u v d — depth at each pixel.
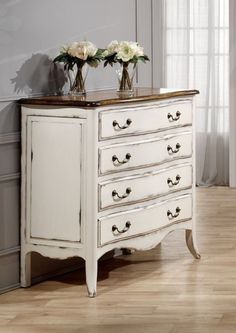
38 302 4.47
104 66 5.06
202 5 8.23
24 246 4.73
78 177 4.52
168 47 8.28
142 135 4.83
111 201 4.62
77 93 4.88
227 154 8.30
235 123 8.10
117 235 4.70
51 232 4.63
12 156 4.65
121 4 5.63
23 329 4.02
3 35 4.56
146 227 4.91
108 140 4.57
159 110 4.96
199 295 4.58
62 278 4.98
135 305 4.40
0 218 4.60
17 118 4.66
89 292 4.55
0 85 4.54
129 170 4.75
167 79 8.30
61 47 4.86
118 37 5.62
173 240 5.99
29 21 4.75
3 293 4.65
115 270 5.15
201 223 6.54
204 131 8.28
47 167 4.61
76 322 4.12
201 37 8.27
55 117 4.55
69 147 4.53
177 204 5.20
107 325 4.07
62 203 4.58
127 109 4.69
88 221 4.52
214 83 8.27
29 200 4.68
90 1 5.30
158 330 3.99
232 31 8.02
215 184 8.32
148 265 5.27
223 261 5.36
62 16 5.03
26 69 4.74
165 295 4.58
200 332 3.96
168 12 8.26
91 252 4.53
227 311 4.29
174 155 5.13
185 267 5.21
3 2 4.54
